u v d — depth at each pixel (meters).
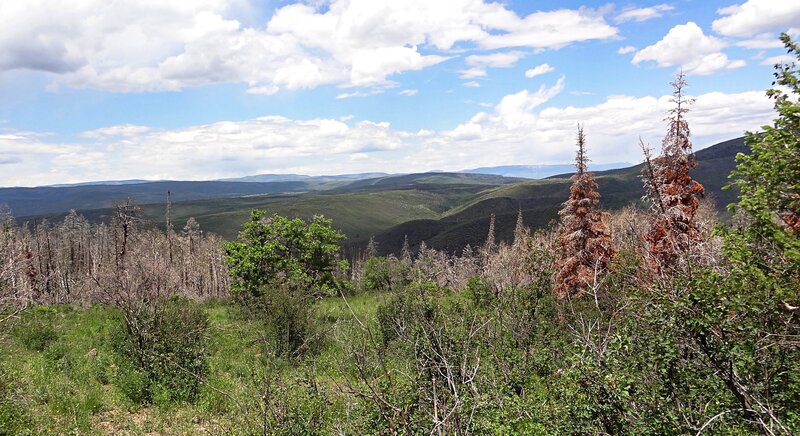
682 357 5.42
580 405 5.30
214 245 69.38
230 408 9.69
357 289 33.91
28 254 44.38
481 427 5.34
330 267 28.58
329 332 14.23
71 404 9.84
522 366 8.35
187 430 9.01
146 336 12.49
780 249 5.73
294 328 14.23
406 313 9.62
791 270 5.22
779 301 4.97
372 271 35.56
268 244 25.78
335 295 27.91
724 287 5.12
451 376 5.47
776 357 5.09
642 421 5.04
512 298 10.63
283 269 25.83
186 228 88.88
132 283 14.48
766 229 5.70
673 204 15.64
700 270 5.57
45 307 22.77
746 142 6.33
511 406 6.22
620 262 7.95
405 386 6.20
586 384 5.35
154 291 14.67
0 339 13.17
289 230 26.89
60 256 70.75
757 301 4.94
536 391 7.61
